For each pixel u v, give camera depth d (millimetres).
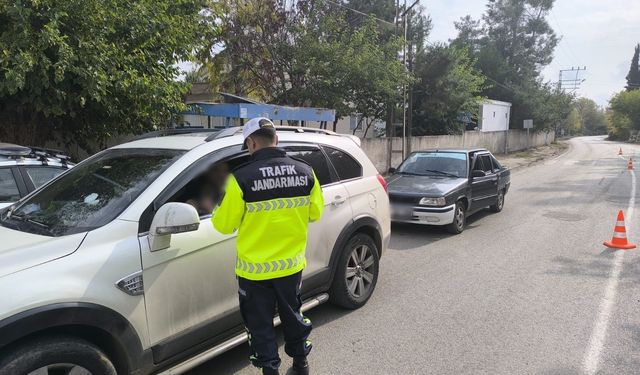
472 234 8414
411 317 4574
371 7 26734
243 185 2762
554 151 40312
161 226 2664
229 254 3244
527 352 3861
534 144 46812
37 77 6379
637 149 45938
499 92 41750
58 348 2371
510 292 5305
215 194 3295
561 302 4980
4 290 2271
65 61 6270
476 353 3848
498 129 38000
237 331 3373
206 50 11273
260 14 16359
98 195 3121
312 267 4023
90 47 6707
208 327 3123
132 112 8211
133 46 7680
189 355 3066
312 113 12023
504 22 50000
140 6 7496
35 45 6223
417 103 25578
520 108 41938
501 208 10930
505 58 49375
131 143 3857
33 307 2291
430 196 7992
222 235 3197
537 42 50188
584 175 19609
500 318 4559
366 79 16375
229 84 17594
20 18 6047
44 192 3496
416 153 10062
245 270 2822
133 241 2760
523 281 5703
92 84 6637
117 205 2945
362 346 3967
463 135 28062
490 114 35875
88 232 2703
